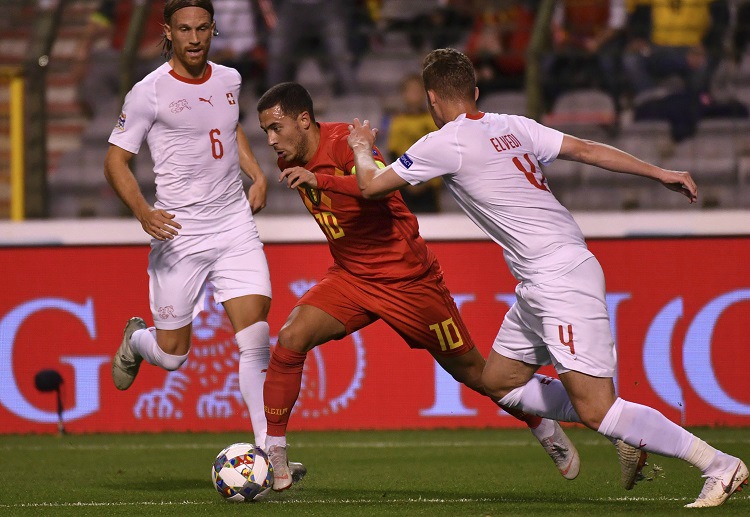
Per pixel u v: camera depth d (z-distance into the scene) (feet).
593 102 121.80
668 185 50.98
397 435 90.12
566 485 61.46
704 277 91.56
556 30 125.90
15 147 105.81
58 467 73.20
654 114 120.16
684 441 49.73
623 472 52.95
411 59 129.18
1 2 124.88
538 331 52.37
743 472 49.55
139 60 123.24
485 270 92.84
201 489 61.41
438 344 60.23
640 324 91.76
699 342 91.40
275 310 93.56
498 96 122.42
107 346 94.63
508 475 66.64
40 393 94.58
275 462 55.88
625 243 92.17
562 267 50.29
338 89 129.29
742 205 112.98
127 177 59.98
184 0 59.41
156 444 86.63
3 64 125.70
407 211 58.39
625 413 49.70
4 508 53.78
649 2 123.85
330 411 93.81
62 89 128.16
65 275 94.79
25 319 94.73
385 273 58.13
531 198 50.93
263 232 95.91
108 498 57.77
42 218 106.22
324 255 93.45
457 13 129.49
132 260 94.79
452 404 93.71
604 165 51.65
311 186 52.13
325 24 128.06
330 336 58.34
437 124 53.93
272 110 56.18
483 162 50.80
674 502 53.26
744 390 90.99
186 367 94.43
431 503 53.67
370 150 52.34
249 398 60.70
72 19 133.08
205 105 61.21
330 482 63.87
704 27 122.42
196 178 61.77
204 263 62.59
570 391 50.52
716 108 119.75
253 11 128.88
